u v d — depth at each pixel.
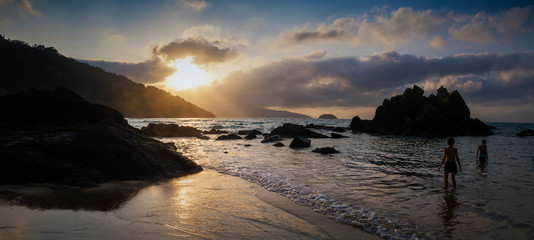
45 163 9.35
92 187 8.73
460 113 47.44
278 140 30.95
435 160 15.97
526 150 22.36
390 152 20.23
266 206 7.05
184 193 8.30
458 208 6.89
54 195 7.40
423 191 8.59
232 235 4.99
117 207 6.53
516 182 9.98
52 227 4.88
